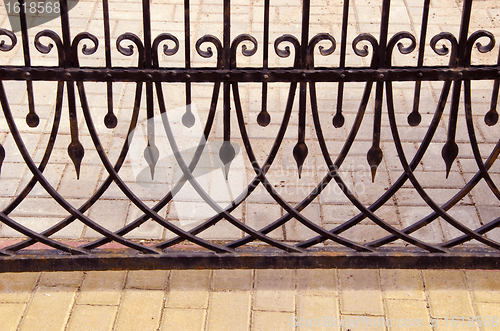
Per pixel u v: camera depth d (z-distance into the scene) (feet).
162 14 17.75
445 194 11.45
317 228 9.07
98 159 12.26
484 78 7.48
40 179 8.30
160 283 9.55
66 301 9.22
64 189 11.48
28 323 8.86
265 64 7.44
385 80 7.50
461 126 13.24
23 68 7.27
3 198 11.25
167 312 9.09
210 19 17.60
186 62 7.38
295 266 9.46
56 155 12.35
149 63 7.35
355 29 17.15
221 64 7.41
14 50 15.85
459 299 9.29
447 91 7.63
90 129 7.84
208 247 9.29
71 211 8.72
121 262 9.31
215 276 9.69
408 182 11.73
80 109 13.74
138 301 9.26
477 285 9.50
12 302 9.16
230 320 8.98
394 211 11.10
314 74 7.45
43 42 16.30
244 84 14.64
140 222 8.99
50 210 11.02
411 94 14.32
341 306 9.21
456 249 9.41
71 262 9.23
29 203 11.13
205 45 16.48
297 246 9.35
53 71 7.29
